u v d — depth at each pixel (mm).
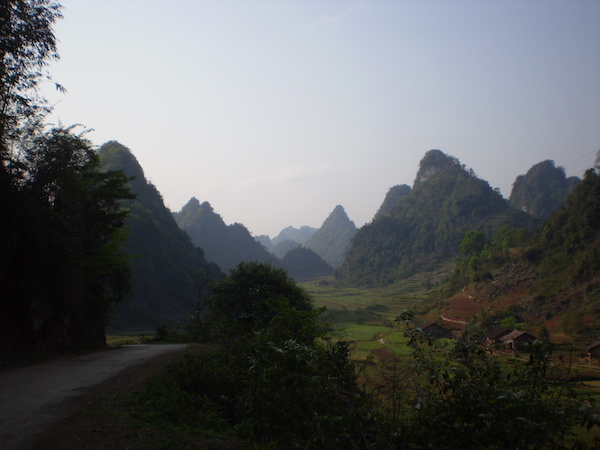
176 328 27359
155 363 10984
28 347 13648
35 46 12461
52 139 14852
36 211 13555
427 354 5121
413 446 4613
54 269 14836
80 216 16359
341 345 10445
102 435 5062
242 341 9969
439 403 4707
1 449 4379
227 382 7867
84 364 11047
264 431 5949
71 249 15094
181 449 4941
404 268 154500
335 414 5660
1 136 13164
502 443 4219
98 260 18828
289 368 6051
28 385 7797
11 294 13703
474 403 4574
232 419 7094
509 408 4273
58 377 8789
